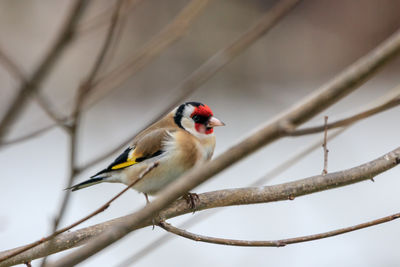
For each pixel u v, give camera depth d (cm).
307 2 2003
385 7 1973
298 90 1873
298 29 1994
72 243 625
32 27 1855
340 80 337
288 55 1964
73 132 570
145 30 1866
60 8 1903
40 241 490
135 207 1213
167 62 1884
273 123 354
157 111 644
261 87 1889
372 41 1967
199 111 838
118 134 1616
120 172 827
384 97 531
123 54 1811
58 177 1411
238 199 661
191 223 682
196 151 824
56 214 535
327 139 675
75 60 1828
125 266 639
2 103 1512
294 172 1381
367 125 1595
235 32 1923
